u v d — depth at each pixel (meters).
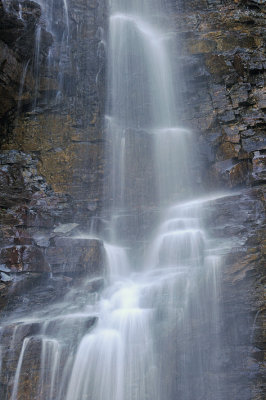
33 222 11.84
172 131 14.70
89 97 14.87
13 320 9.34
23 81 13.52
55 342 8.76
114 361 8.89
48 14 14.16
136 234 12.69
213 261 10.59
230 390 9.74
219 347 9.95
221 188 13.59
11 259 10.05
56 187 13.64
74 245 10.85
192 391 9.40
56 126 14.39
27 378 8.47
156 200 13.70
